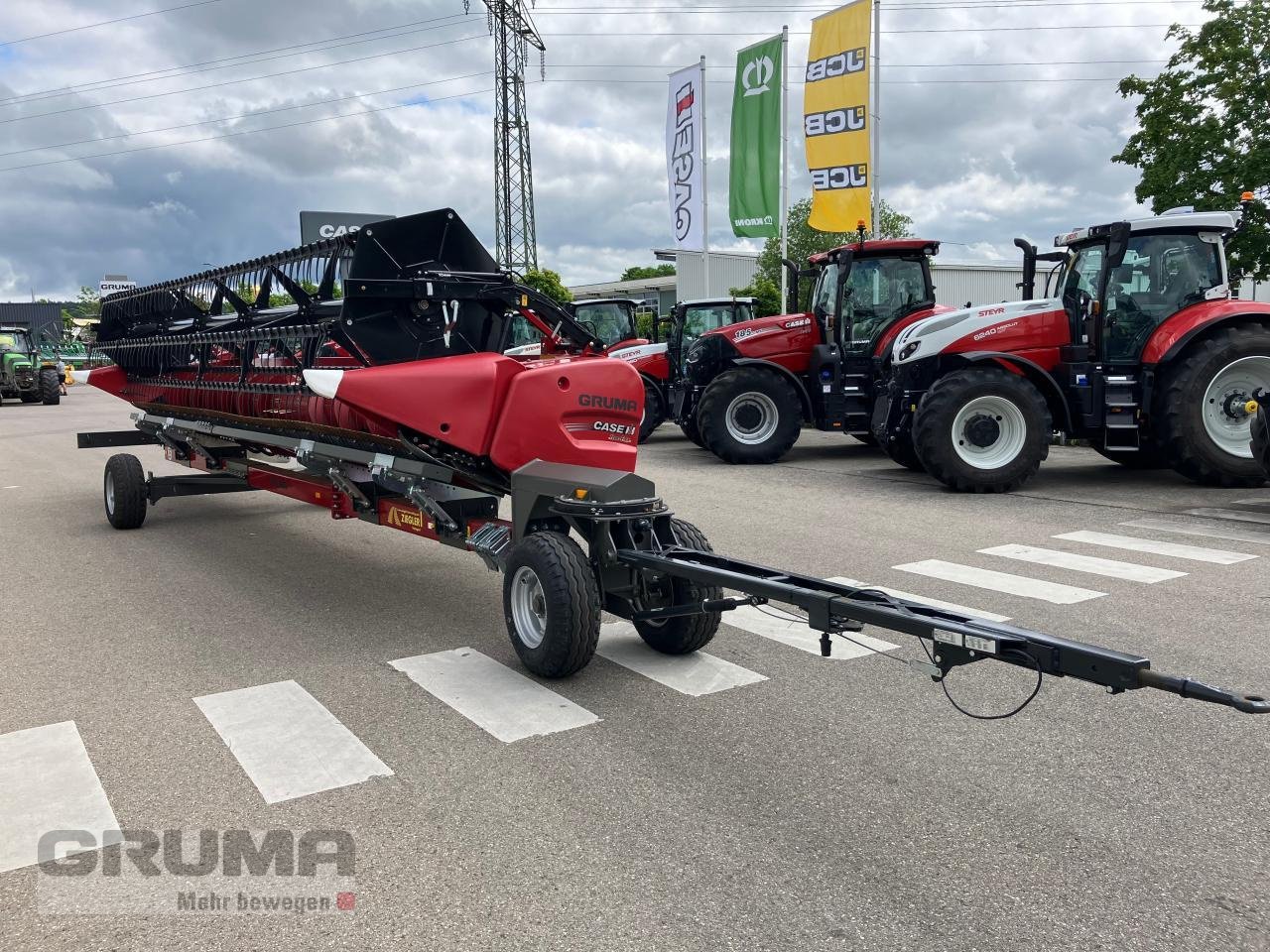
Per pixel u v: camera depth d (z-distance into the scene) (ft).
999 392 31.81
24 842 10.68
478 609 20.24
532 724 13.74
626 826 10.75
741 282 137.08
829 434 55.57
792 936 8.70
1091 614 18.35
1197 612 18.35
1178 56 58.34
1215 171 56.90
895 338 39.14
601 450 17.29
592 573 15.12
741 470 40.68
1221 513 28.17
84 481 41.60
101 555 25.99
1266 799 11.17
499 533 16.60
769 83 64.59
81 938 8.93
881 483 36.01
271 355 22.41
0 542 27.89
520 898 9.38
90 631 18.86
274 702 14.79
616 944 8.61
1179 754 12.42
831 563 23.02
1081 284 32.58
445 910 9.21
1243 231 55.47
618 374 17.46
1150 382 31.83
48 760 12.80
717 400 41.91
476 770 12.27
